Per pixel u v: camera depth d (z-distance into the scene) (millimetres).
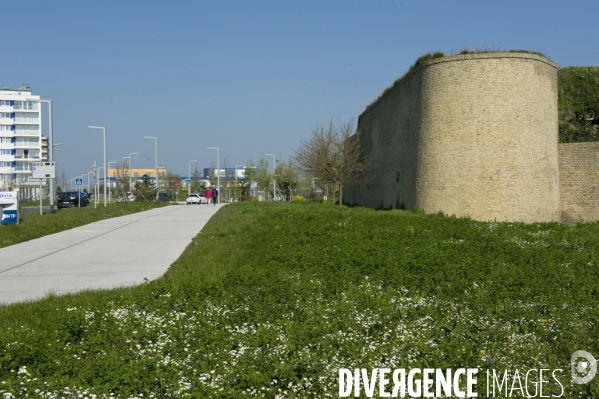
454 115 31500
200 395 5836
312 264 14156
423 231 21500
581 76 42500
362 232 21016
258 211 34875
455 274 12633
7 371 6648
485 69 30688
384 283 11945
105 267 15422
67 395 5812
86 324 8562
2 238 22641
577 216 33000
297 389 6164
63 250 19375
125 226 29078
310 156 53562
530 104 30609
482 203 30547
